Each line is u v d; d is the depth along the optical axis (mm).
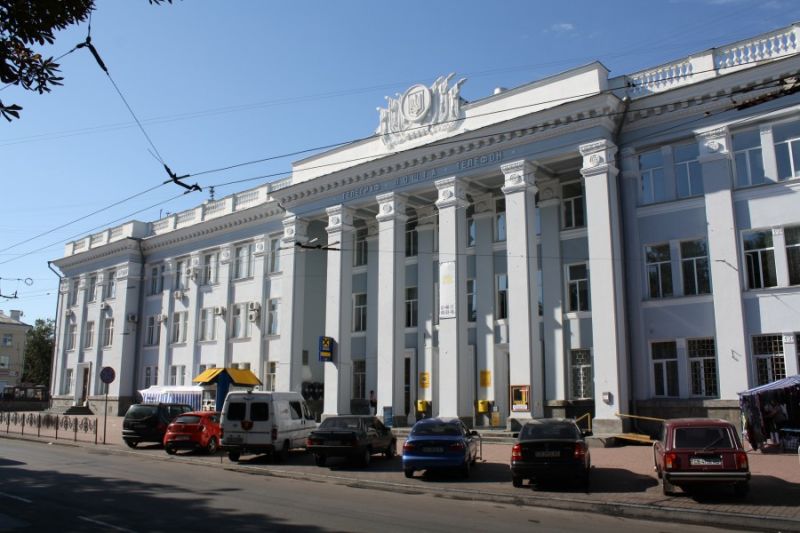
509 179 24875
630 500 11984
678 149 22797
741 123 21047
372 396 31562
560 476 13281
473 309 28891
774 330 20031
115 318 45875
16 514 10344
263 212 37031
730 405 20250
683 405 21188
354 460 18109
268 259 36969
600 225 22484
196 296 40844
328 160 32125
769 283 20469
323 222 35938
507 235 24594
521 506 12180
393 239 28453
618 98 22859
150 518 10031
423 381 29766
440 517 10570
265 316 36406
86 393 47844
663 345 22359
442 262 26547
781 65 20062
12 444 25734
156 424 23688
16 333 83000
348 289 30688
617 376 21469
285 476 16594
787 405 18234
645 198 23391
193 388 31922
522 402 23234
